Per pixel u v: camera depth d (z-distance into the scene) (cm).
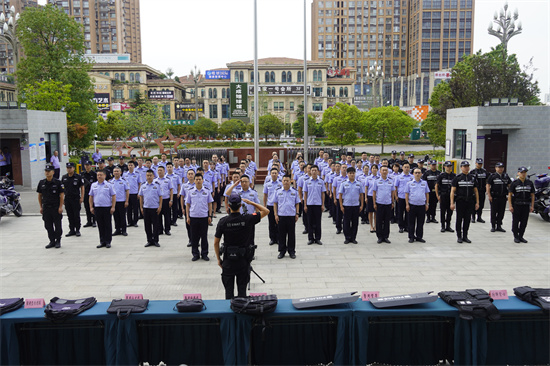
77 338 463
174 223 1295
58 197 1020
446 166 1162
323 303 462
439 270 827
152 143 5628
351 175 1027
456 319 455
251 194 943
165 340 466
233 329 455
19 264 889
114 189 1138
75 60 3381
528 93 2828
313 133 6147
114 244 1066
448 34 10538
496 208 1145
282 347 470
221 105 8431
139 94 7256
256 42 2011
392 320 468
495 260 893
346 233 1050
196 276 804
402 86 10938
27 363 465
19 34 3309
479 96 2844
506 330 468
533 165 1997
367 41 11344
